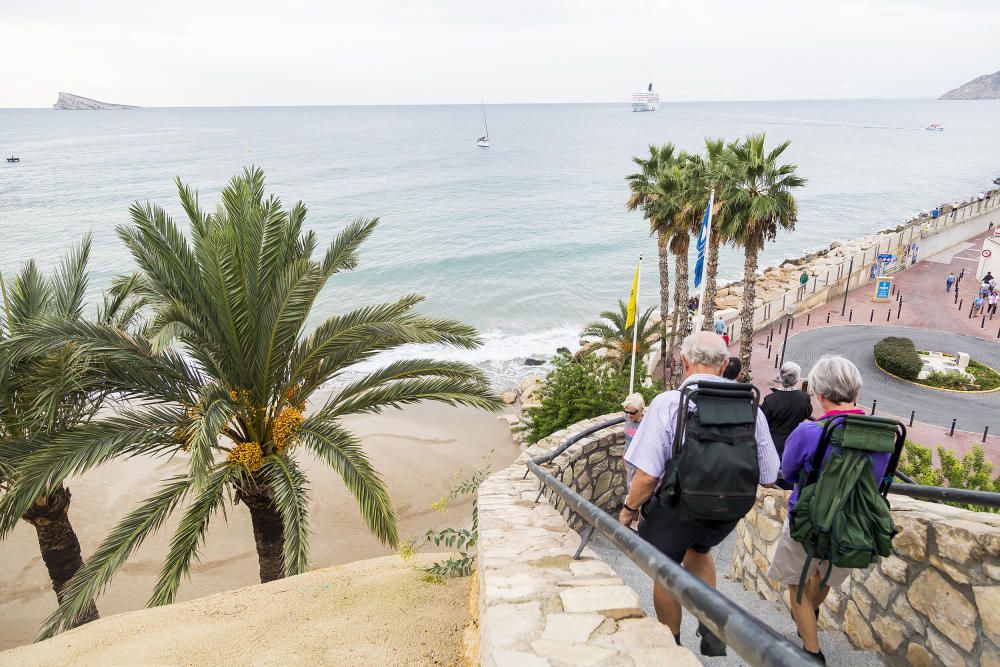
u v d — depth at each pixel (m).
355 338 10.64
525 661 2.30
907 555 3.51
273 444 10.85
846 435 2.79
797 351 34.44
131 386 10.12
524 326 49.59
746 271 25.12
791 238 87.31
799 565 3.33
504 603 2.80
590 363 19.36
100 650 5.50
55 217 92.62
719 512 2.47
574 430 8.22
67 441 9.22
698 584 1.71
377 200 111.69
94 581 8.59
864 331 37.50
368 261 69.06
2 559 17.20
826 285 43.53
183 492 9.89
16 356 8.91
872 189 128.88
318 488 21.42
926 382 29.73
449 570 7.06
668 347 34.12
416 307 54.03
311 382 11.51
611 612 2.68
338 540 19.14
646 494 2.77
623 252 73.94
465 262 68.50
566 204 108.50
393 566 8.18
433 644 5.02
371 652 4.86
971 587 3.06
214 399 9.39
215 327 10.20
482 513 4.50
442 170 158.88
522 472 6.84
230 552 18.38
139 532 9.23
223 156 195.38
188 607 6.55
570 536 3.80
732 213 24.41
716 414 2.53
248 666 4.75
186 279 10.09
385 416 30.17
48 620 8.36
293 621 5.80
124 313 12.70
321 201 109.56
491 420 30.44
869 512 2.74
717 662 3.33
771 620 4.48
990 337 36.06
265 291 10.55
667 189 29.00
